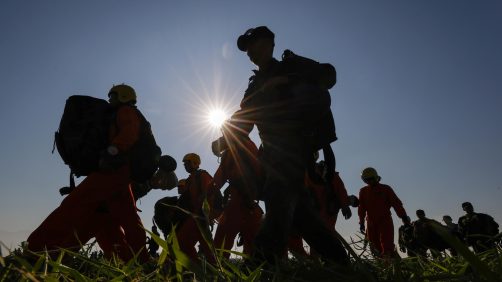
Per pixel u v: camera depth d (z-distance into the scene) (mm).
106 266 1618
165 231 5887
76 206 3338
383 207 7730
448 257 1985
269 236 2361
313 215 2525
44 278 1396
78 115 3652
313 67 2617
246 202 4836
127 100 3852
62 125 3643
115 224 3746
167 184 5367
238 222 4840
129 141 3574
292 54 2807
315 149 2637
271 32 2766
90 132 3592
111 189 3506
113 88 3873
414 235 6660
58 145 3635
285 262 2264
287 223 2398
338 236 1272
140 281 1561
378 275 1731
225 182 4891
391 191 7809
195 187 5172
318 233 2506
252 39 2734
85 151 3545
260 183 4742
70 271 1508
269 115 2584
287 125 2525
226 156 4895
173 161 5391
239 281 1512
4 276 1451
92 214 3604
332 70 2641
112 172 3531
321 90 2529
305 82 2572
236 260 2236
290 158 2498
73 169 3658
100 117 3668
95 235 3689
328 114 2639
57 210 3299
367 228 7875
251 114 2652
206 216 1265
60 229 3203
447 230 827
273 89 2611
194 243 4727
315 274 1736
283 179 2471
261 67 2809
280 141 2539
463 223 9297
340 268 1803
